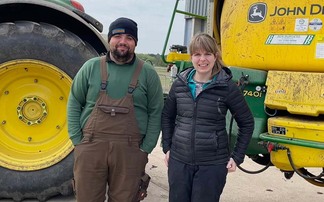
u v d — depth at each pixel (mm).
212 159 2535
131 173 2680
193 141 2521
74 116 2715
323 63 2855
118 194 2719
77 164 2689
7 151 3719
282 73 2977
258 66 3168
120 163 2656
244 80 3115
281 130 2949
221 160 2557
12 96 3736
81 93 2695
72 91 2727
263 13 3098
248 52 3191
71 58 3641
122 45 2566
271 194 4422
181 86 2578
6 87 3709
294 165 2928
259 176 5004
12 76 3684
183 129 2564
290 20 2969
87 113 2676
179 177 2594
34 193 3701
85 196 2695
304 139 2859
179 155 2592
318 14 2855
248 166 5383
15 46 3562
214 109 2502
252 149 3328
